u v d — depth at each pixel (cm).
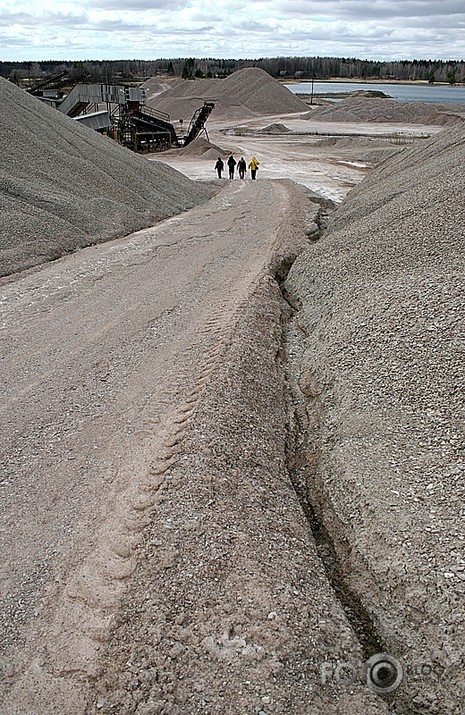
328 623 452
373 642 455
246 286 1117
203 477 569
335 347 805
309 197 2214
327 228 1574
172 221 1788
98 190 1741
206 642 421
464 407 602
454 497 509
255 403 730
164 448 616
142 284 1152
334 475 596
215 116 6838
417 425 605
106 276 1200
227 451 617
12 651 416
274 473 619
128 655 412
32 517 532
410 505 514
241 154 3897
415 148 1962
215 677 402
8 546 502
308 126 5869
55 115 2112
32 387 748
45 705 386
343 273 1050
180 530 509
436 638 425
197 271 1241
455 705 396
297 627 439
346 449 610
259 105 7469
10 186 1493
